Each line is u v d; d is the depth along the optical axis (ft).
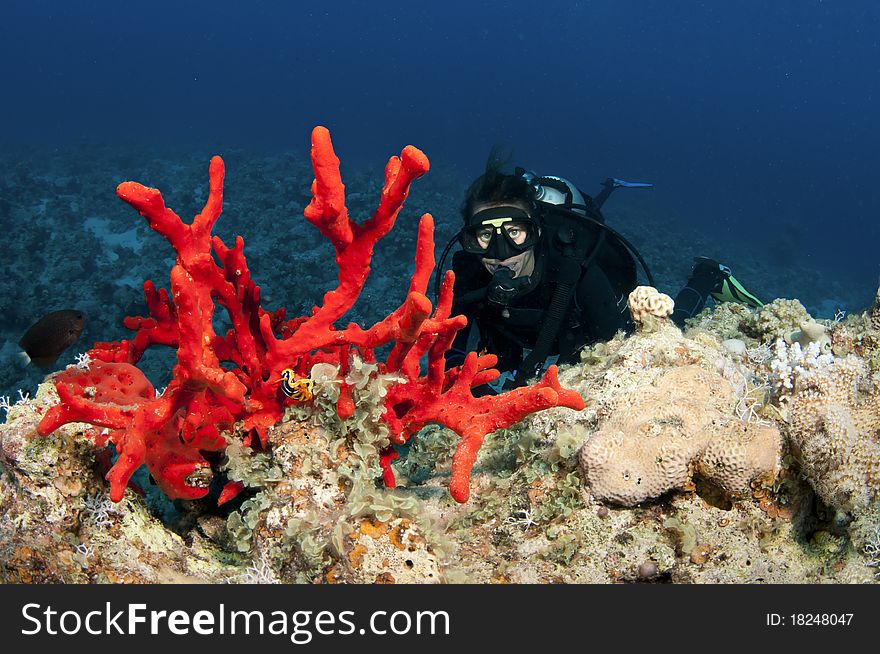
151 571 6.15
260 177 53.88
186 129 123.44
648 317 8.38
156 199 4.79
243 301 6.24
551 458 6.97
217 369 5.28
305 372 6.80
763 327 10.75
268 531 5.98
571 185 13.83
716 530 6.52
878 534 6.87
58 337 8.61
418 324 5.35
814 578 6.76
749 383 7.88
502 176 11.35
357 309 32.99
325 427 6.25
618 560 6.39
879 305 9.29
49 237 39.83
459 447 5.91
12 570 6.09
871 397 6.95
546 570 6.38
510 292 11.10
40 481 5.92
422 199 54.85
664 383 7.34
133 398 6.02
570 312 12.10
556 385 5.98
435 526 6.48
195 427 5.90
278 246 37.76
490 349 12.87
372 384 6.07
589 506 6.59
